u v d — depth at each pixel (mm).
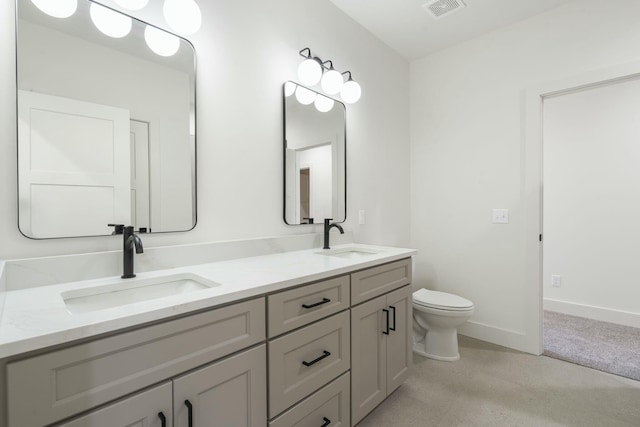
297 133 1925
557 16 2221
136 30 1302
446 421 1597
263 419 1062
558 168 3182
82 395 693
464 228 2682
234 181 1621
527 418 1611
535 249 2316
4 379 614
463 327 2686
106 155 1223
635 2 1948
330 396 1324
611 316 2893
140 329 778
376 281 1615
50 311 779
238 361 987
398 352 1783
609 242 2924
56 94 1118
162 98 1366
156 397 803
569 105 3113
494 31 2498
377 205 2588
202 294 923
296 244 1864
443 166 2795
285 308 1136
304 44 1977
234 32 1622
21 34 1060
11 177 1035
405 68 2939
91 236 1186
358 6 2189
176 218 1402
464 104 2666
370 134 2516
